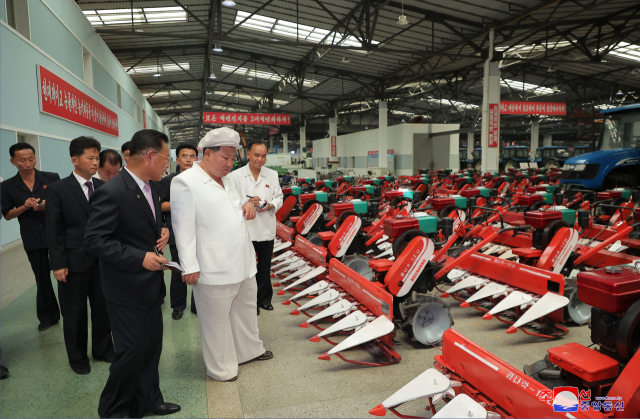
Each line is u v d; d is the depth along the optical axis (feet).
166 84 82.28
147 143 6.48
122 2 40.01
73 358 8.87
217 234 8.09
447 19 42.04
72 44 30.01
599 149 33.30
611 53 54.29
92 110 34.35
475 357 6.57
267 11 44.06
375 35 48.11
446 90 74.79
